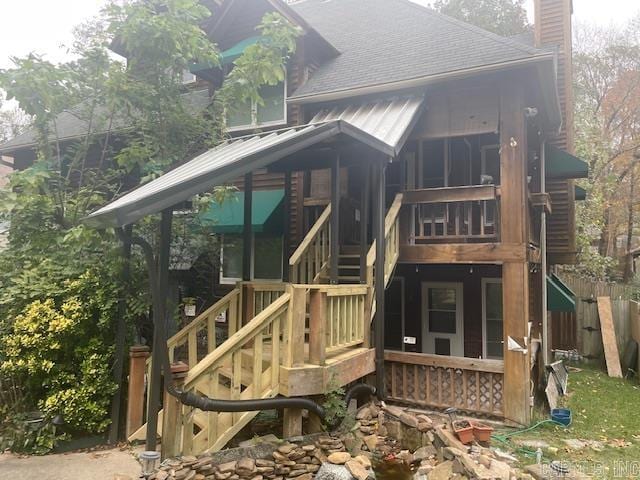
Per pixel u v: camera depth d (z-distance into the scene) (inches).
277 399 187.5
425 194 300.2
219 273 390.3
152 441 165.9
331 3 540.4
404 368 286.5
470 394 270.4
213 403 169.6
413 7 449.1
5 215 238.5
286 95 377.1
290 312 198.1
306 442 199.3
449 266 392.8
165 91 267.9
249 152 183.5
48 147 263.0
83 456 190.2
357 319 244.8
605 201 864.3
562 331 533.6
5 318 219.1
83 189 260.5
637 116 917.2
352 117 319.0
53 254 237.5
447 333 389.7
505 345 265.3
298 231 364.2
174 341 229.0
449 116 308.8
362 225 263.1
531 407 273.4
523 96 284.7
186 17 258.1
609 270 937.5
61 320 204.7
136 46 250.2
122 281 221.8
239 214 351.9
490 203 346.6
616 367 444.8
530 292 341.1
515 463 199.0
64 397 200.4
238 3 393.4
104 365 211.2
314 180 375.9
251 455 182.5
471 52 315.3
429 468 188.7
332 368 209.5
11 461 184.2
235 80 277.3
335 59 402.3
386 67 345.7
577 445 229.6
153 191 155.7
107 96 254.4
